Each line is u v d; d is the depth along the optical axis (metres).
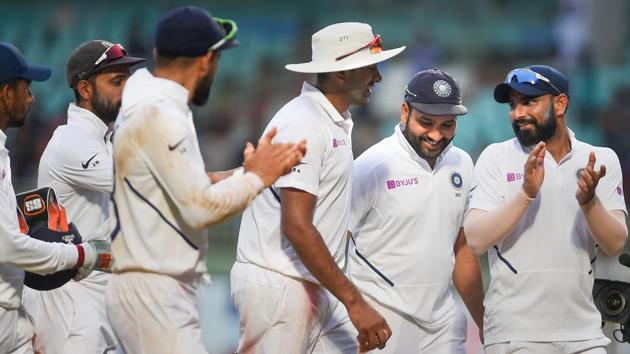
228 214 15.11
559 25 67.31
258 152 15.40
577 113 59.69
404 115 20.36
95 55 21.00
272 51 70.56
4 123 18.36
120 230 15.81
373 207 20.27
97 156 20.84
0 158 17.88
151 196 15.48
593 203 18.27
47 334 20.80
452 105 19.56
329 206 18.67
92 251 18.75
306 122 18.27
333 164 18.52
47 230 18.91
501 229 18.61
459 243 21.27
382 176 20.17
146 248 15.62
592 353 19.20
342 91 18.75
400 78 61.94
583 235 19.30
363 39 18.72
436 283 20.39
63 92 65.25
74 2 72.69
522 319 19.31
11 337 18.55
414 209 20.12
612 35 63.78
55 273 19.06
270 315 18.69
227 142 60.38
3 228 17.41
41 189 19.14
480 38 69.50
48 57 70.31
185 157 15.05
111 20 71.94
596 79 61.03
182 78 15.70
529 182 18.11
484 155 19.94
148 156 15.19
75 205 21.17
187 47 15.52
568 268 19.20
